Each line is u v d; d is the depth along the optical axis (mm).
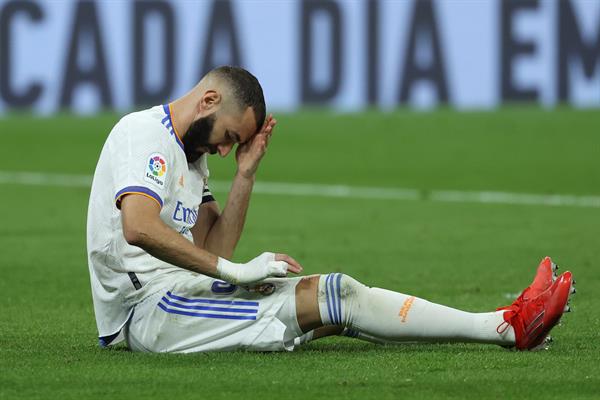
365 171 54438
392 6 66125
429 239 34281
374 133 64250
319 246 32781
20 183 50906
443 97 67125
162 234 15773
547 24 65688
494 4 65688
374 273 27891
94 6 65438
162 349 16531
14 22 66125
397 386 14594
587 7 65500
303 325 16328
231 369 15438
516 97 66688
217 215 18234
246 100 16516
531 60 66188
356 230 36469
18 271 27891
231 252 18109
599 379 14977
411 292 24891
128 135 16297
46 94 66938
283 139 63188
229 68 16719
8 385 14703
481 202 44688
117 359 16266
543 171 54000
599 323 20391
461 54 66312
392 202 44750
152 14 65000
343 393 14234
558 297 16234
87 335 19156
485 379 14992
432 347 17250
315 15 66188
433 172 54031
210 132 16609
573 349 17234
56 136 64562
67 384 14727
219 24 65375
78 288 25359
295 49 66562
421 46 66438
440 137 63250
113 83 65875
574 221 38750
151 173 16062
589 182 50688
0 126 66500
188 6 64938
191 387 14516
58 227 36938
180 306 16344
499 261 29844
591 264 29156
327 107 67438
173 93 65312
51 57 66438
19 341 18484
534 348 16875
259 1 65875
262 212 41500
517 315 16594
